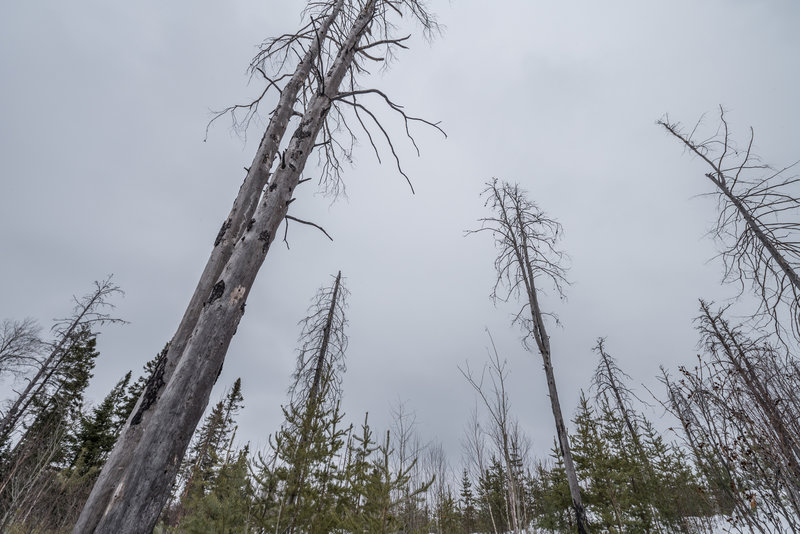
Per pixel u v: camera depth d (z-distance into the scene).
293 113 5.08
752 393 3.85
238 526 4.83
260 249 3.62
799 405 3.68
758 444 3.74
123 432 3.23
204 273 4.11
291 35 6.15
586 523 8.98
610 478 14.06
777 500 3.55
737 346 4.26
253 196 4.50
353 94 5.52
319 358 13.19
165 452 2.54
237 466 5.17
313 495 6.20
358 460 7.08
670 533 12.07
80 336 19.00
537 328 11.78
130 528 2.26
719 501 4.37
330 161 7.09
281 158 4.34
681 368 4.44
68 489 16.14
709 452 4.11
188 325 3.82
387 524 5.58
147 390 3.44
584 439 15.61
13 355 16.72
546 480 16.98
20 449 16.25
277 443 6.45
